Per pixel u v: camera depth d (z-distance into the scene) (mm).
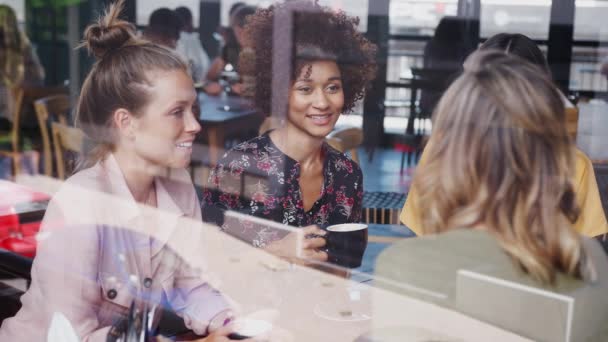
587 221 1184
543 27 1531
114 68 1396
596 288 937
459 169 962
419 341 1001
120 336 1259
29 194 1577
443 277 997
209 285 1379
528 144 930
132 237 1374
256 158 1668
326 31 1638
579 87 1545
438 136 986
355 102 1644
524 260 940
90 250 1312
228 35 1704
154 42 1514
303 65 1656
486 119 945
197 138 1694
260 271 1386
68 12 1519
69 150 1519
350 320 1178
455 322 991
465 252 979
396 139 1588
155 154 1430
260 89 1707
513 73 942
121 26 1426
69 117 1533
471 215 962
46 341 1284
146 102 1400
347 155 1615
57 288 1288
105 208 1366
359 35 1616
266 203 1646
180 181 1475
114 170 1400
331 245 1312
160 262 1412
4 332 1323
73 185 1373
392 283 1032
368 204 1555
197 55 1697
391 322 1035
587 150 1408
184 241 1455
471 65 977
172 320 1325
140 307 1320
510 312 958
